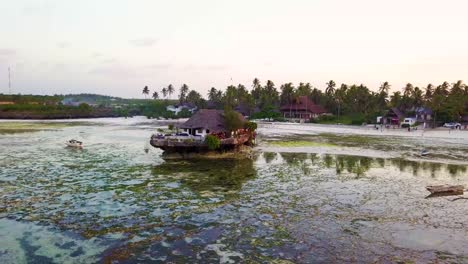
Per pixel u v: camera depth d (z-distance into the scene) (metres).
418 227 23.80
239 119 59.94
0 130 97.56
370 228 23.50
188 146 50.28
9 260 18.55
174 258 18.98
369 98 175.12
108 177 37.22
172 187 33.50
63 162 45.66
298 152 58.56
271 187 33.97
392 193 32.25
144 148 60.56
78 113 198.12
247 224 24.03
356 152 59.56
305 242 21.17
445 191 32.53
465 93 156.50
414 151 61.81
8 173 38.38
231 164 46.12
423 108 155.12
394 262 18.66
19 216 24.97
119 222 24.09
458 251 20.11
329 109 190.38
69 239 21.25
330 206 28.14
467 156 56.34
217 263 18.45
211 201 29.17
